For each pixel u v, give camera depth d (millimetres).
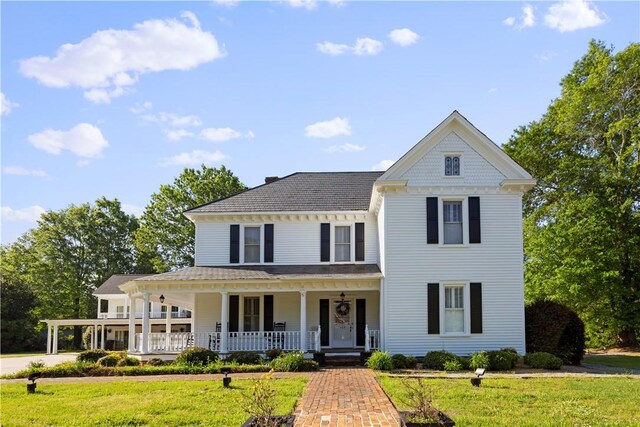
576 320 23172
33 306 55750
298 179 30031
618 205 34406
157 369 19875
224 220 26547
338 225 26500
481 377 17281
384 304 22703
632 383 16188
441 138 23359
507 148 39688
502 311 22453
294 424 10750
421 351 22297
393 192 23062
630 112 35250
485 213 22953
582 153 37625
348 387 15570
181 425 11047
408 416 9328
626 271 33469
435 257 22766
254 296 26188
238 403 12555
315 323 25781
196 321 25969
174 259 52500
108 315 46500
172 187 53281
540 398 13523
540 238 33812
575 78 38625
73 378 19000
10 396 15023
